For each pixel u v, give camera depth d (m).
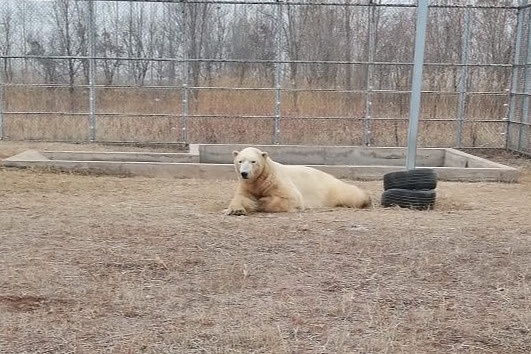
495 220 9.28
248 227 8.25
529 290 5.95
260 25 18.77
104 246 7.10
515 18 19.06
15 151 16.23
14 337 4.63
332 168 14.11
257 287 5.86
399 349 4.59
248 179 9.42
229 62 18.33
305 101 18.88
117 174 13.67
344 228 8.32
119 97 18.83
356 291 5.82
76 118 18.80
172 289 5.74
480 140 19.00
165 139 18.66
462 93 18.17
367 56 19.02
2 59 18.69
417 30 10.62
